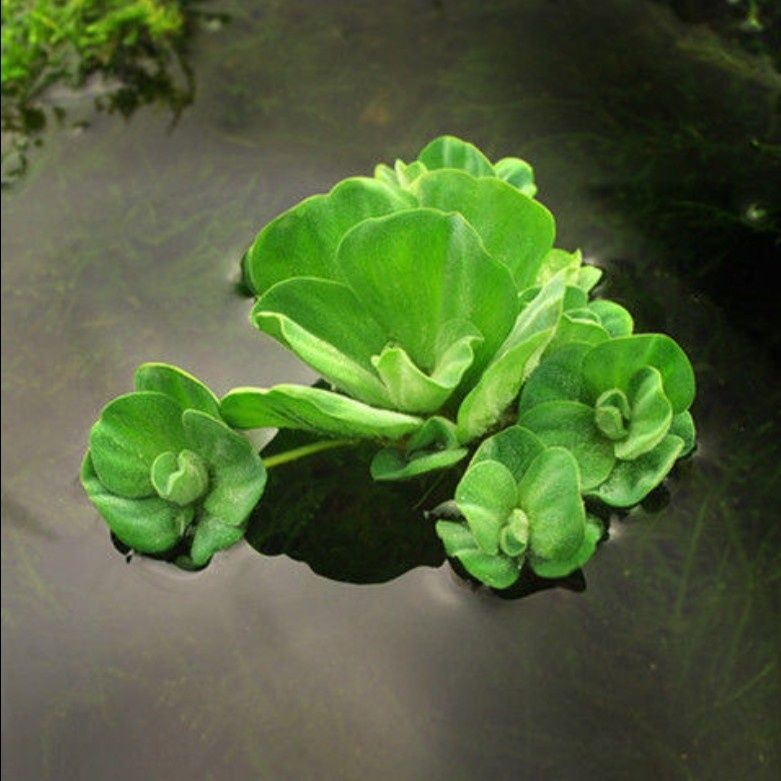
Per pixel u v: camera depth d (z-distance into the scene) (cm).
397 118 126
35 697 108
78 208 124
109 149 127
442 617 108
